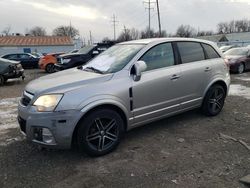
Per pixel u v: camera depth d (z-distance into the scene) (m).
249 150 4.58
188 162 4.24
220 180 3.74
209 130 5.51
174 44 5.51
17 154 4.69
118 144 4.73
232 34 60.31
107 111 4.46
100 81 4.52
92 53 14.30
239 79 12.42
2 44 48.38
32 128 4.23
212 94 6.09
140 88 4.82
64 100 4.14
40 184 3.80
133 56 4.97
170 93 5.27
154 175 3.92
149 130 5.56
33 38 53.38
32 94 4.37
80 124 4.28
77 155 4.59
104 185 3.73
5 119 6.68
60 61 14.86
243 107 7.09
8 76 13.32
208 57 6.05
